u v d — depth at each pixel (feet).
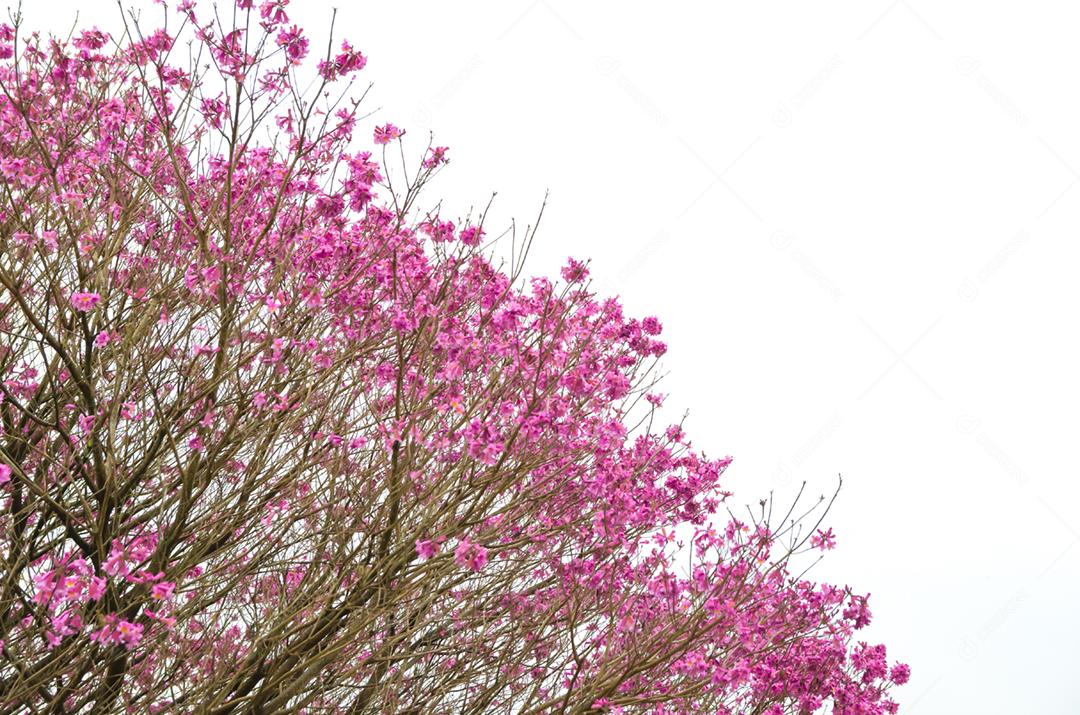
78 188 24.03
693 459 25.32
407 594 21.56
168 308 24.59
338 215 23.45
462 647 23.04
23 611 22.85
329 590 22.08
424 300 21.99
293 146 23.75
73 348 23.67
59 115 24.61
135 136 25.66
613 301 24.64
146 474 25.93
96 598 18.45
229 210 21.44
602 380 21.85
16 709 20.71
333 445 23.11
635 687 21.52
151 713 23.44
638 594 21.33
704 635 21.65
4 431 26.43
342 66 21.61
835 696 24.40
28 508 23.62
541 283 23.89
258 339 23.80
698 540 23.80
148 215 26.27
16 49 23.04
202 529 23.77
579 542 23.29
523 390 20.18
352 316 23.89
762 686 24.82
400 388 20.36
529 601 24.43
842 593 24.91
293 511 24.08
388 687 23.06
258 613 26.14
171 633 23.30
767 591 23.57
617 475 20.92
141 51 24.73
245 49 21.31
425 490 21.89
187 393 23.68
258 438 24.14
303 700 22.09
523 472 20.47
